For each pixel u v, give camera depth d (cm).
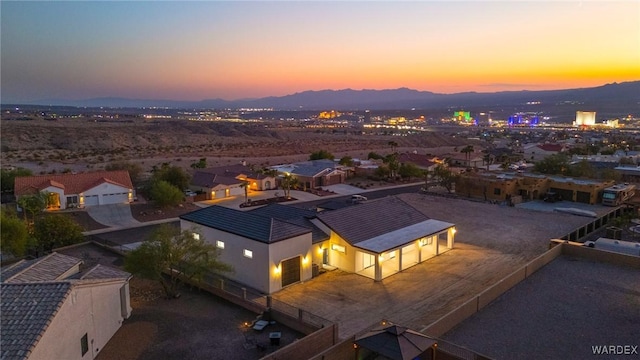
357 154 15212
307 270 3588
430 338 1962
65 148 15638
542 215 5972
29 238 4031
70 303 2091
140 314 2886
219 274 3684
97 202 6488
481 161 12106
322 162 9606
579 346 2181
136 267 3084
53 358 1912
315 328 2575
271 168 9231
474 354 1975
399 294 3275
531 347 2172
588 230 5272
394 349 1816
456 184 7650
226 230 3594
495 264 3922
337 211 4125
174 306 3023
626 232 5012
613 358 2073
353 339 2128
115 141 17538
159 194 6300
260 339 2555
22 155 13050
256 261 3384
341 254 3794
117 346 2475
